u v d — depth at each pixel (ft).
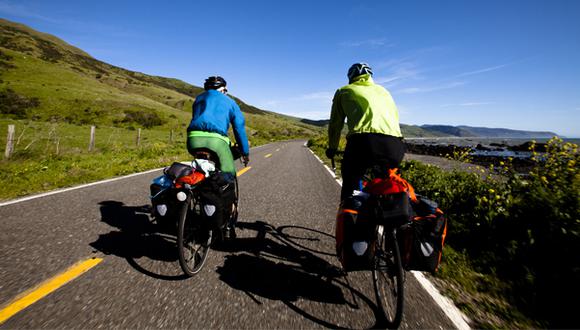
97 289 8.32
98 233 12.54
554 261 10.03
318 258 11.35
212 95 10.89
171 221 9.46
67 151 46.06
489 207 13.07
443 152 92.79
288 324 7.30
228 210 10.07
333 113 10.29
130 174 29.09
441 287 9.41
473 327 7.50
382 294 8.00
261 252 11.59
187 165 9.77
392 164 8.18
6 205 16.06
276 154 65.05
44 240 11.55
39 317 7.00
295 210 18.15
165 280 9.02
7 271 9.04
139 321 7.07
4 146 54.49
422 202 7.74
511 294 9.04
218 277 9.41
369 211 7.32
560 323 7.71
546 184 13.26
